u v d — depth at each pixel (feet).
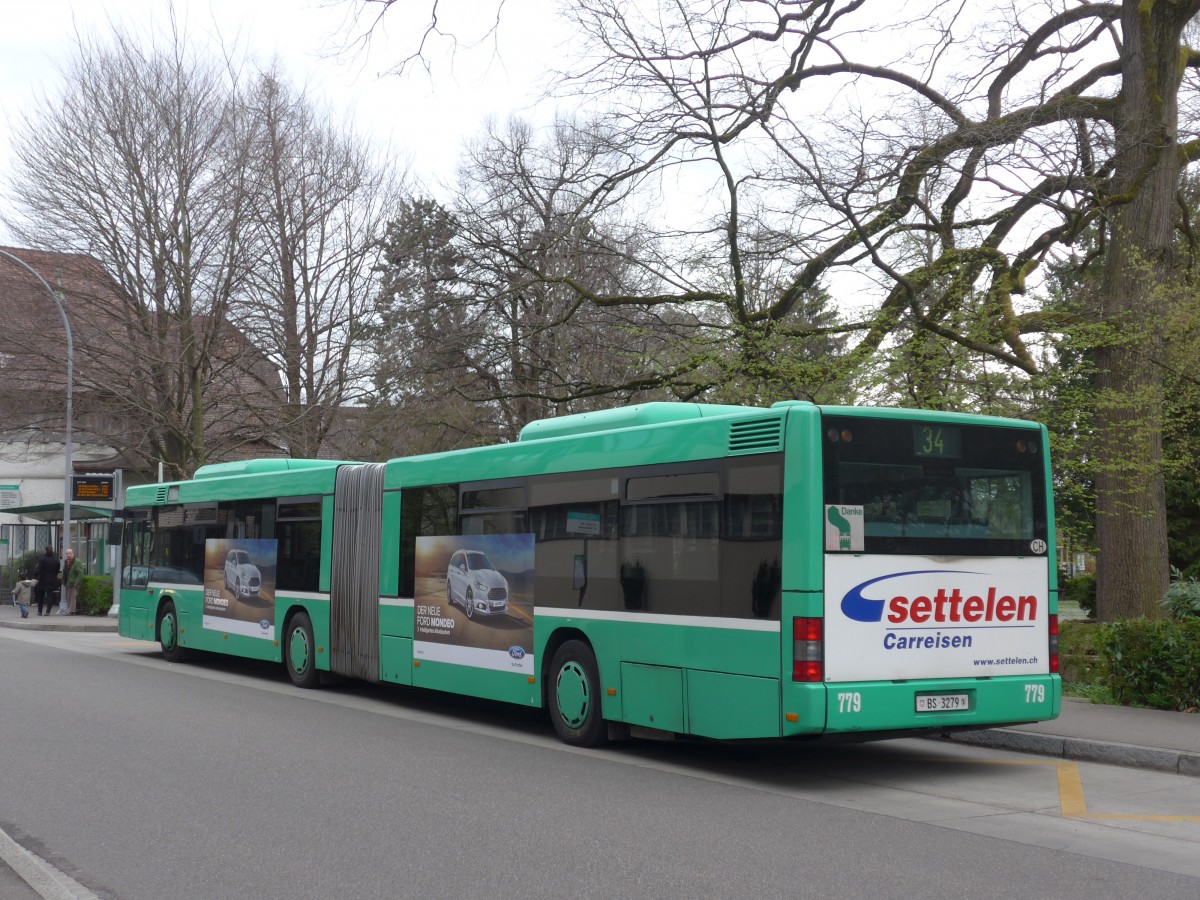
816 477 29.14
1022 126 48.91
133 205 101.60
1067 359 52.49
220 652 60.80
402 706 47.65
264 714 43.70
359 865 21.48
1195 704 38.99
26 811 26.30
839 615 29.04
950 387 50.26
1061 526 51.06
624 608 34.68
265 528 57.16
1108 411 49.75
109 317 105.70
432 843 23.17
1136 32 51.75
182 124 103.81
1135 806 27.43
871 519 29.73
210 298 103.76
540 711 46.73
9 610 119.34
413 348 109.91
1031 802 27.99
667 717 32.83
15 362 105.29
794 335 52.54
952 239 51.65
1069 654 46.34
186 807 26.66
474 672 41.68
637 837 23.79
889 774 32.09
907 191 49.85
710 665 31.35
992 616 31.30
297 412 109.91
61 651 73.26
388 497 47.80
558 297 86.48
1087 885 20.06
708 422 32.19
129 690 51.11
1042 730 35.60
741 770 32.76
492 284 90.58
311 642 52.95
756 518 30.30
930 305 52.11
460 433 117.70
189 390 107.76
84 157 101.65
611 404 85.76
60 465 168.04
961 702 30.48
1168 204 51.65
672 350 56.85
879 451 30.12
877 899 19.15
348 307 111.55
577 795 28.48
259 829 24.43
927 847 23.00
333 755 34.22
